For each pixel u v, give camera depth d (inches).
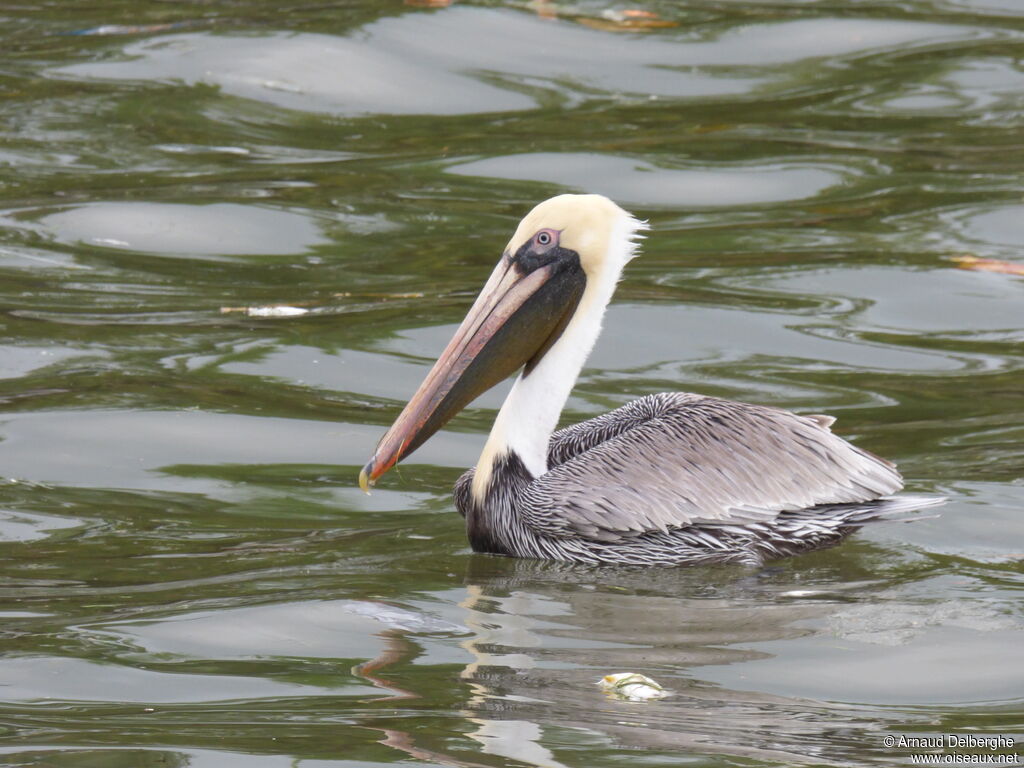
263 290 634.2
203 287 636.7
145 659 327.6
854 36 976.3
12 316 595.5
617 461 418.3
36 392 524.1
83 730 286.4
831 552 415.5
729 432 418.6
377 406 523.5
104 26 984.9
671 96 880.3
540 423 430.9
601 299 436.8
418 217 717.3
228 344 575.5
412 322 599.2
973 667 327.3
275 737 282.8
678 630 352.8
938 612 363.6
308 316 606.9
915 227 706.8
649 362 565.6
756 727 291.6
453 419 526.0
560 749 278.7
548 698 306.7
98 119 831.1
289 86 879.7
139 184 749.9
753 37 978.1
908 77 904.9
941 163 784.9
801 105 866.8
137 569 390.9
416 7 1003.9
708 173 775.7
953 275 650.2
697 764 271.9
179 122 829.2
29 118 825.5
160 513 435.8
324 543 416.5
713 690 313.3
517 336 432.8
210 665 324.8
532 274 434.6
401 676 319.0
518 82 900.0
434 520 441.4
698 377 550.0
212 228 699.4
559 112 855.7
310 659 329.1
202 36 949.2
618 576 399.2
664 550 409.4
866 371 554.9
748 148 808.3
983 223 707.4
